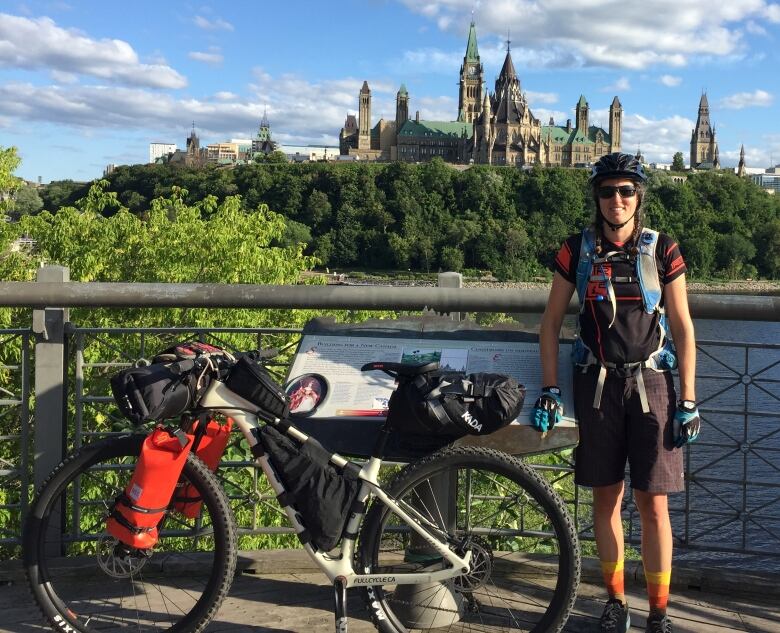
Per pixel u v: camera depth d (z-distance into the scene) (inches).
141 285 144.6
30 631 122.0
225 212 786.2
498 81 7618.1
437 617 118.0
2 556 194.9
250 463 155.6
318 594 136.2
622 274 111.4
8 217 862.5
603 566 120.8
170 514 124.3
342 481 109.6
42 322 145.3
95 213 802.2
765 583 133.7
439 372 107.7
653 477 111.0
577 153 7682.1
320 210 5590.6
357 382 121.0
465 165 6791.3
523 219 5536.4
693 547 147.6
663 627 117.0
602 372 112.1
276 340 201.2
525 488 109.4
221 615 127.4
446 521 120.3
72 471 116.3
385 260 5369.1
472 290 143.8
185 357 109.0
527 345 125.7
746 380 144.9
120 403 103.5
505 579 136.7
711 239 5201.8
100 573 138.9
